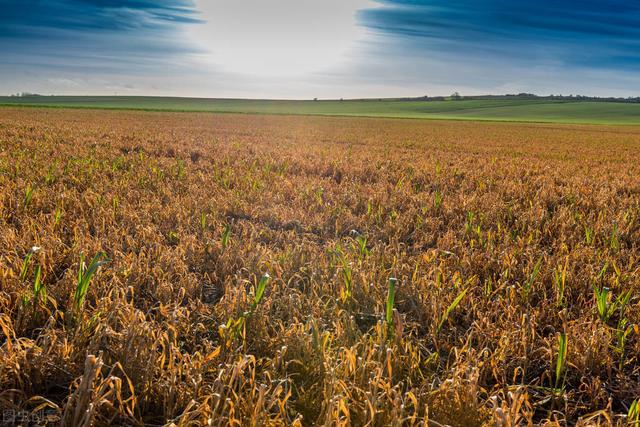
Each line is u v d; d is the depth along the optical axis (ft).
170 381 8.44
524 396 8.32
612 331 11.93
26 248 15.37
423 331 12.14
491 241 19.44
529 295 13.87
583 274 15.23
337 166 40.42
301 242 18.66
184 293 12.79
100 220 19.34
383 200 26.63
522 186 33.78
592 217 24.39
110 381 7.69
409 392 7.69
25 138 55.67
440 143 87.86
